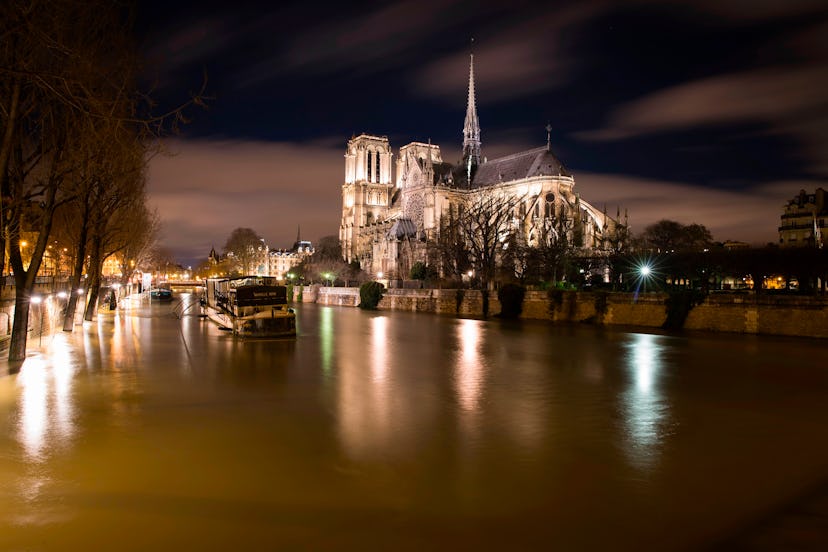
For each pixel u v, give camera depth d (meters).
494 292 82.12
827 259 63.34
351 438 17.59
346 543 10.88
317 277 166.88
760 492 13.79
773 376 30.42
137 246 82.31
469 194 152.25
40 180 28.33
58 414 19.80
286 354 36.94
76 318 55.75
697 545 11.14
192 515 11.93
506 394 24.91
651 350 41.62
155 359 32.88
